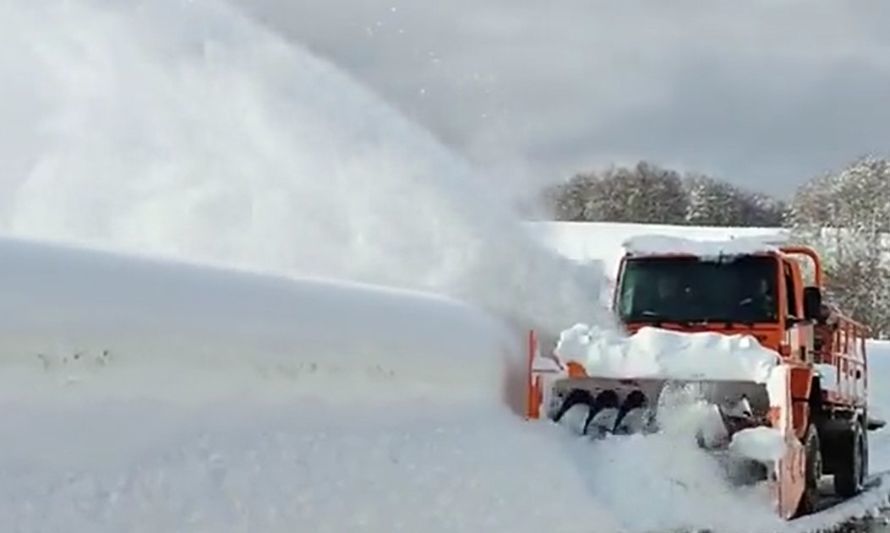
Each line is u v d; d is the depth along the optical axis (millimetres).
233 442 6426
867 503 13250
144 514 5539
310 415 7148
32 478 5230
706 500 9617
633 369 10469
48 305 5492
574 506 8711
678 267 11938
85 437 5574
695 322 11703
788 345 11523
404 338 8227
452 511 7559
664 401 10352
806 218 47281
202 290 6496
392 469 7434
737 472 10039
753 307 11641
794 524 10117
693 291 11844
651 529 9016
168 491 5766
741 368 10336
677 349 10492
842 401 13477
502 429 9141
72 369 5590
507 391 9812
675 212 62844
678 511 9320
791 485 10422
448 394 8805
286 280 7312
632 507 9234
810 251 13047
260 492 6262
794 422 10867
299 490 6527
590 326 11195
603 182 59219
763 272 11719
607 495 9281
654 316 11844
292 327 7086
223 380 6516
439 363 8664
